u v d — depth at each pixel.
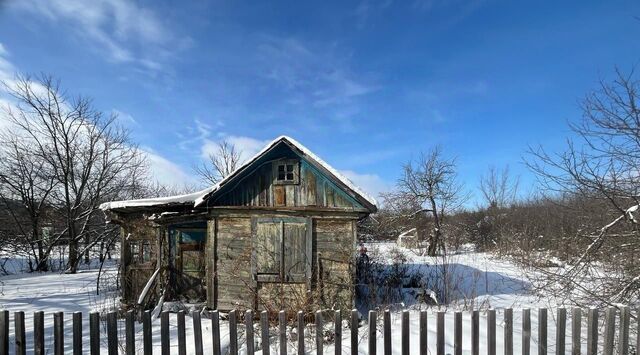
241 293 9.75
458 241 30.75
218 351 4.44
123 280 11.13
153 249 11.18
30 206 22.77
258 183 9.95
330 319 9.08
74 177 23.00
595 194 6.75
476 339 4.63
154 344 6.79
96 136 23.55
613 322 4.70
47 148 22.66
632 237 6.52
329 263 9.67
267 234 9.82
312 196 9.81
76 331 4.27
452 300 10.48
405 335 4.57
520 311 8.73
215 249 10.01
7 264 23.30
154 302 10.57
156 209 10.60
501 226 27.92
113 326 4.37
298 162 9.89
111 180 24.94
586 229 7.70
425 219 32.59
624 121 6.24
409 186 29.69
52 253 24.02
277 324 7.76
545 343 4.65
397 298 10.78
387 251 20.48
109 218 11.48
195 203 9.70
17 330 4.28
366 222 23.64
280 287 9.65
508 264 18.91
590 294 6.28
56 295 12.49
